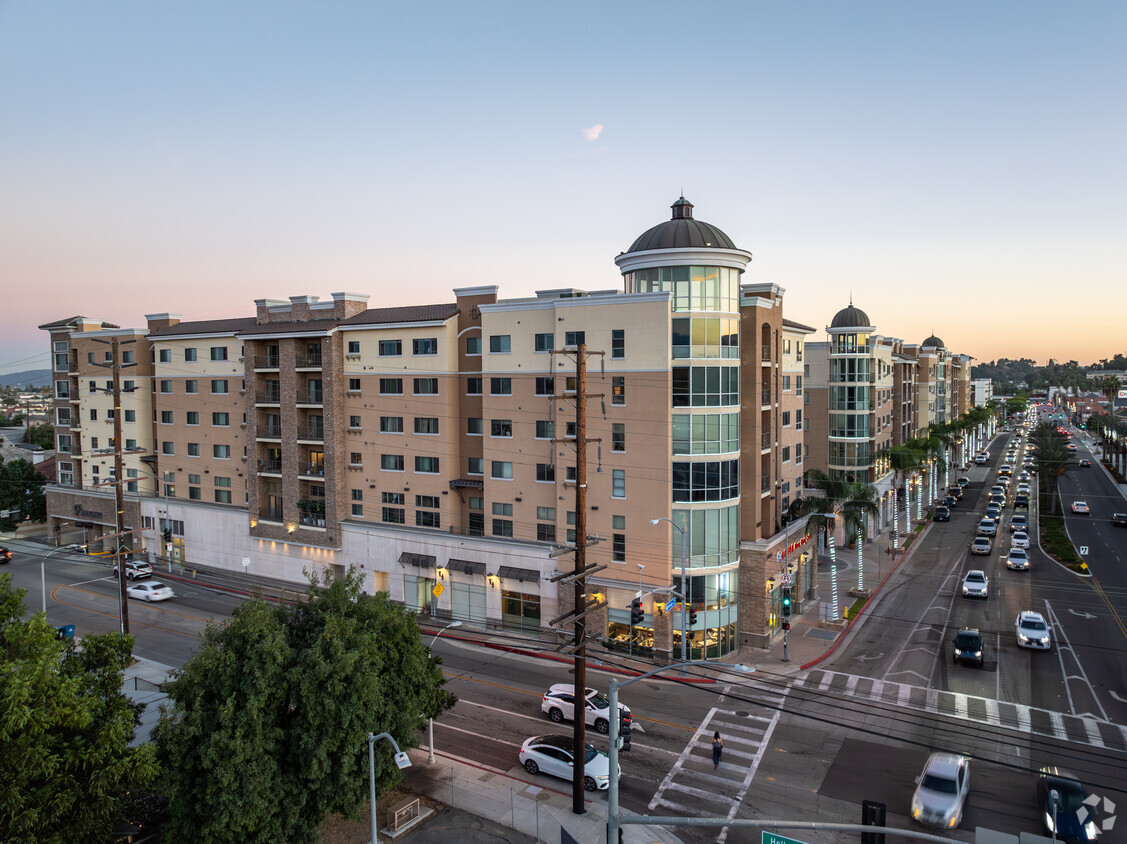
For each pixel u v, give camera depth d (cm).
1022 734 3112
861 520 5419
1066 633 4447
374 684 2270
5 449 10150
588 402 4306
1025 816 2478
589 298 4278
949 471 11500
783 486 5203
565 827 2497
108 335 6669
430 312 5203
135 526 6600
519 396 4609
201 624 4778
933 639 4378
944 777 2564
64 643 2183
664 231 4231
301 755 2208
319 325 5472
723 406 4141
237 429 6022
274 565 5747
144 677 3806
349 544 5350
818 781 2750
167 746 2108
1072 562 6156
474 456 4997
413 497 5141
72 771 1911
